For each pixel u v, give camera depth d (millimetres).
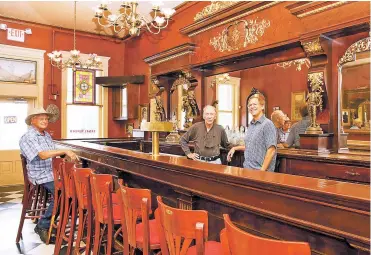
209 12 5328
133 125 7668
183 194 2219
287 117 4043
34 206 4203
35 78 6996
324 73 3428
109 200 2340
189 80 5457
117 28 7332
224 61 4758
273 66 4258
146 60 6445
